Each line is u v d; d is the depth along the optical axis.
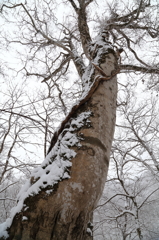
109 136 2.51
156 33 6.12
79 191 1.88
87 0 6.18
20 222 1.74
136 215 8.20
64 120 2.60
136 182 9.87
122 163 9.77
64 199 1.81
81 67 4.91
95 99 2.70
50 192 1.85
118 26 5.93
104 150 2.32
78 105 2.64
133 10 5.93
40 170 2.16
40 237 1.65
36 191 1.88
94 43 4.22
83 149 2.17
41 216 1.74
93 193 1.96
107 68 3.25
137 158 9.24
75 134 2.35
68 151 2.18
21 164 6.65
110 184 10.55
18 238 1.66
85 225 1.89
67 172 2.00
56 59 6.94
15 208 1.88
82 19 5.70
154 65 5.47
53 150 2.32
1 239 1.68
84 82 3.48
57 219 1.74
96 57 3.57
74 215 1.79
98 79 2.86
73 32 6.81
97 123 2.44
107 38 4.16
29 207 1.80
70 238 1.72
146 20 5.90
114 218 8.71
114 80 3.23
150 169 8.67
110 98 2.87
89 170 2.03
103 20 5.99
